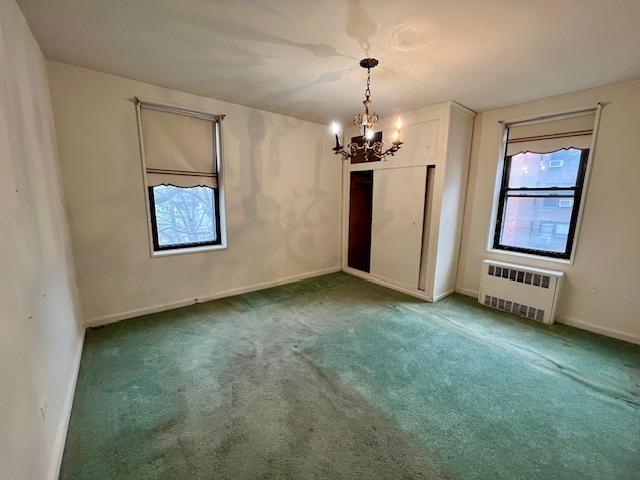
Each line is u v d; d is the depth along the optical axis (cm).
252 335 285
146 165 309
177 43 215
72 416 179
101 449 157
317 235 479
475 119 376
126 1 166
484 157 370
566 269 314
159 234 334
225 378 219
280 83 290
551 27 184
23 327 127
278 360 243
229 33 200
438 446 161
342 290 417
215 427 173
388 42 207
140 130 296
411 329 300
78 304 273
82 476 142
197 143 342
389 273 430
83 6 171
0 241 113
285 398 198
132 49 225
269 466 149
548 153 325
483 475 145
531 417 183
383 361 243
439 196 357
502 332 295
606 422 180
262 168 395
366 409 189
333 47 216
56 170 242
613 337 287
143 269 318
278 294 398
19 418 113
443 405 193
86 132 270
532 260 339
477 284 391
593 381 219
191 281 354
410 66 244
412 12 172
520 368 234
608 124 279
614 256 285
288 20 183
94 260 287
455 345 269
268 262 423
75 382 210
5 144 131
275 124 400
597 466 151
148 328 294
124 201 297
